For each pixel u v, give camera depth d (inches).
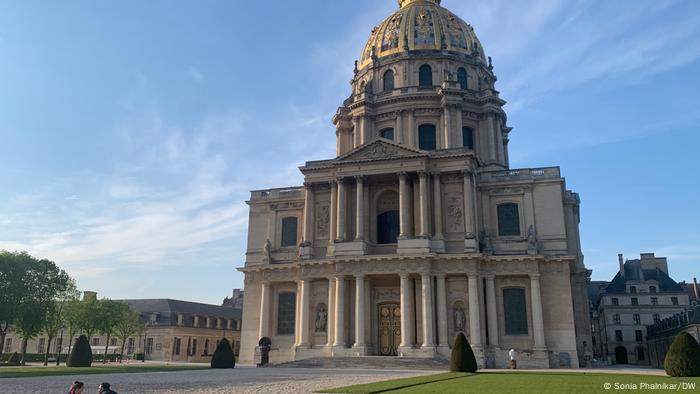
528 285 2805.1
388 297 2928.2
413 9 4020.7
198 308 5339.6
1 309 3206.2
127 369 2130.9
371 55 3909.9
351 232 2992.1
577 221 3430.1
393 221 3107.8
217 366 2346.2
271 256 3179.1
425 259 2733.8
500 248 2910.9
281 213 3270.2
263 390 1187.9
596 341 5812.0
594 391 1123.3
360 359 2495.1
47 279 3452.3
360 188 2955.2
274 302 3129.9
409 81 3718.0
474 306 2684.5
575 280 3275.1
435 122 3577.8
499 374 1859.0
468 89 3727.9
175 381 1470.2
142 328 4525.1
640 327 5157.5
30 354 4347.9
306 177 3088.1
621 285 5339.6
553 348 2714.1
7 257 3312.0
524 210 2935.5
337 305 2797.7
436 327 2719.0
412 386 1280.8
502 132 3846.0
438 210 2876.5
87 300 4156.0
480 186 3014.3
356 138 3686.0
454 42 3868.1
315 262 2915.8
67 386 1291.8
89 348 2546.8
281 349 3014.3
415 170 2891.2
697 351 1675.7
